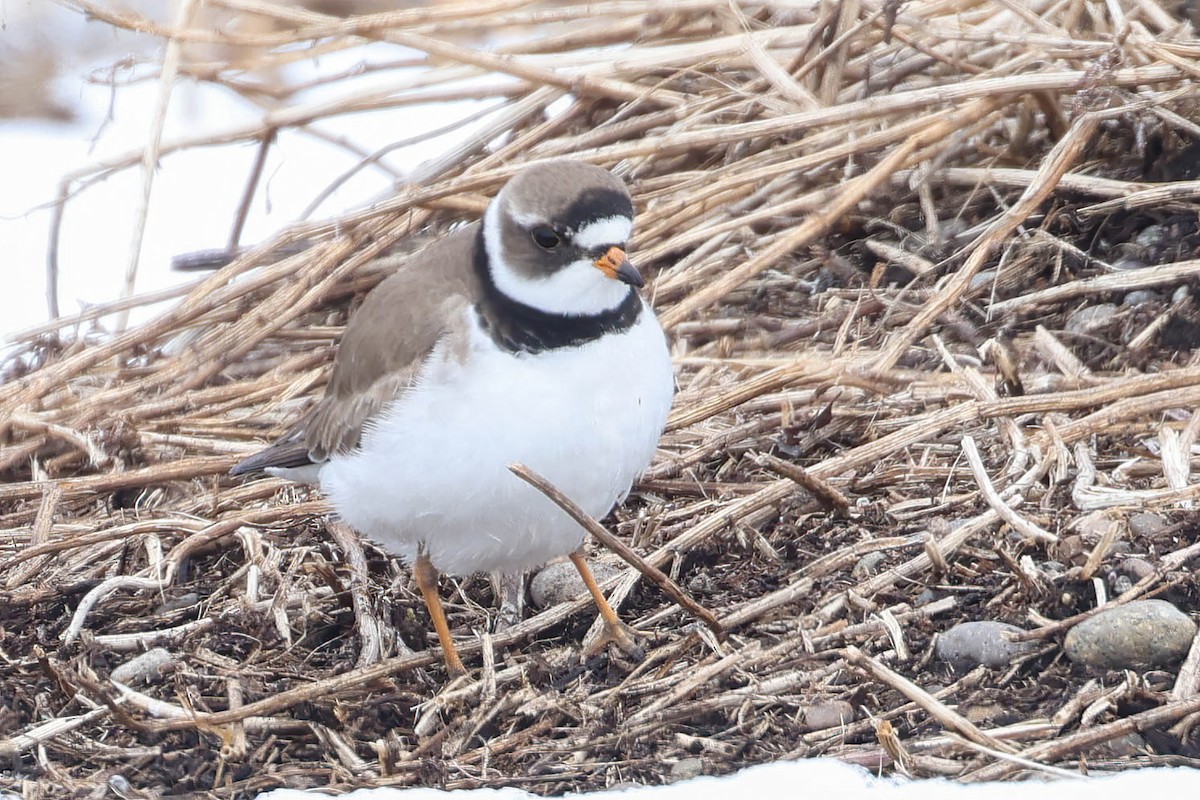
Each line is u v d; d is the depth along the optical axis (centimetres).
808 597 965
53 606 1067
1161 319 1199
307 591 1055
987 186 1378
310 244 1484
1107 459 1061
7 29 1836
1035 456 1048
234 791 845
